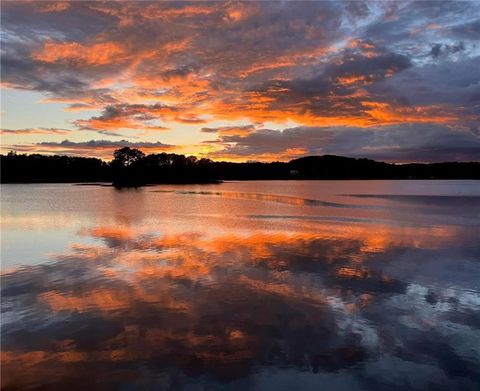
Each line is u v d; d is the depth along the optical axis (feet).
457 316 30.76
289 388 21.42
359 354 24.85
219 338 27.04
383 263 47.03
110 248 56.80
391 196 200.75
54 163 601.62
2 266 46.29
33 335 27.55
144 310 31.91
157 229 77.00
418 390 21.30
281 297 34.91
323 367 23.41
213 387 21.52
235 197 201.87
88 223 88.02
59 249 56.44
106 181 570.87
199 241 62.34
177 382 21.99
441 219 93.04
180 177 562.25
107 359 24.40
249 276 41.45
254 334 27.63
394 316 30.73
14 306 32.94
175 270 43.93
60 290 37.01
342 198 186.91
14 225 84.89
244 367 23.43
